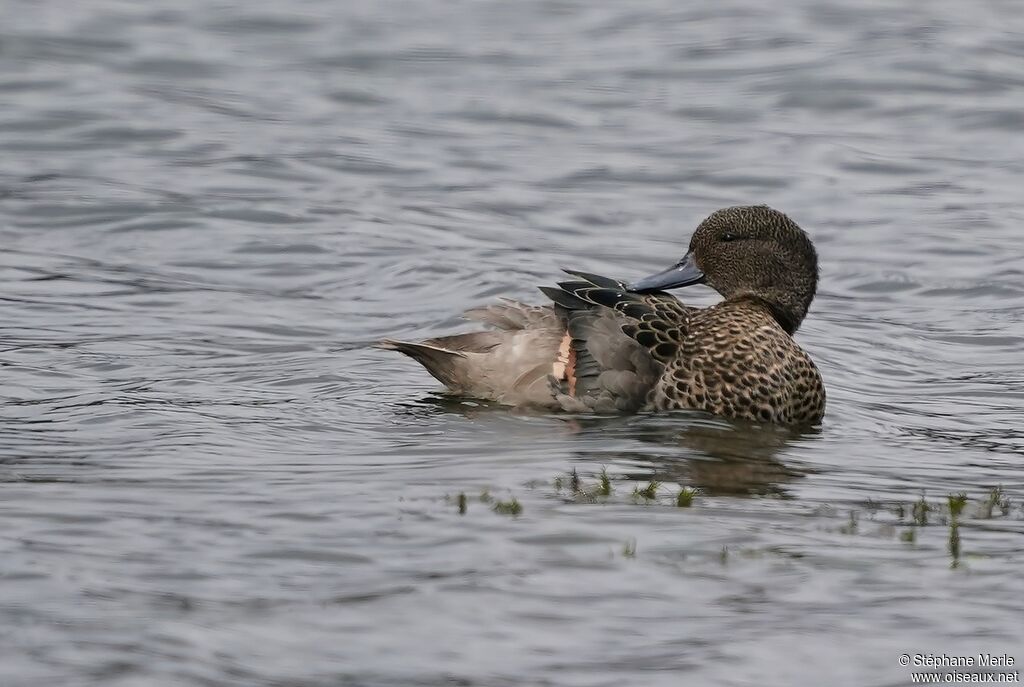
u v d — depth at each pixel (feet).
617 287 45.47
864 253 66.49
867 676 25.93
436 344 44.68
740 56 98.99
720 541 31.76
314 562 30.17
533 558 30.53
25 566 29.43
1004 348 53.98
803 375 43.50
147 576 29.19
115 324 53.47
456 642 26.86
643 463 38.11
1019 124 86.38
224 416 42.27
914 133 85.30
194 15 105.09
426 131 84.02
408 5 111.96
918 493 36.27
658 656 26.50
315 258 63.77
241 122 84.02
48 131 80.59
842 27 105.81
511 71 96.17
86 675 25.18
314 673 25.66
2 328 52.21
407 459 38.11
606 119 87.10
